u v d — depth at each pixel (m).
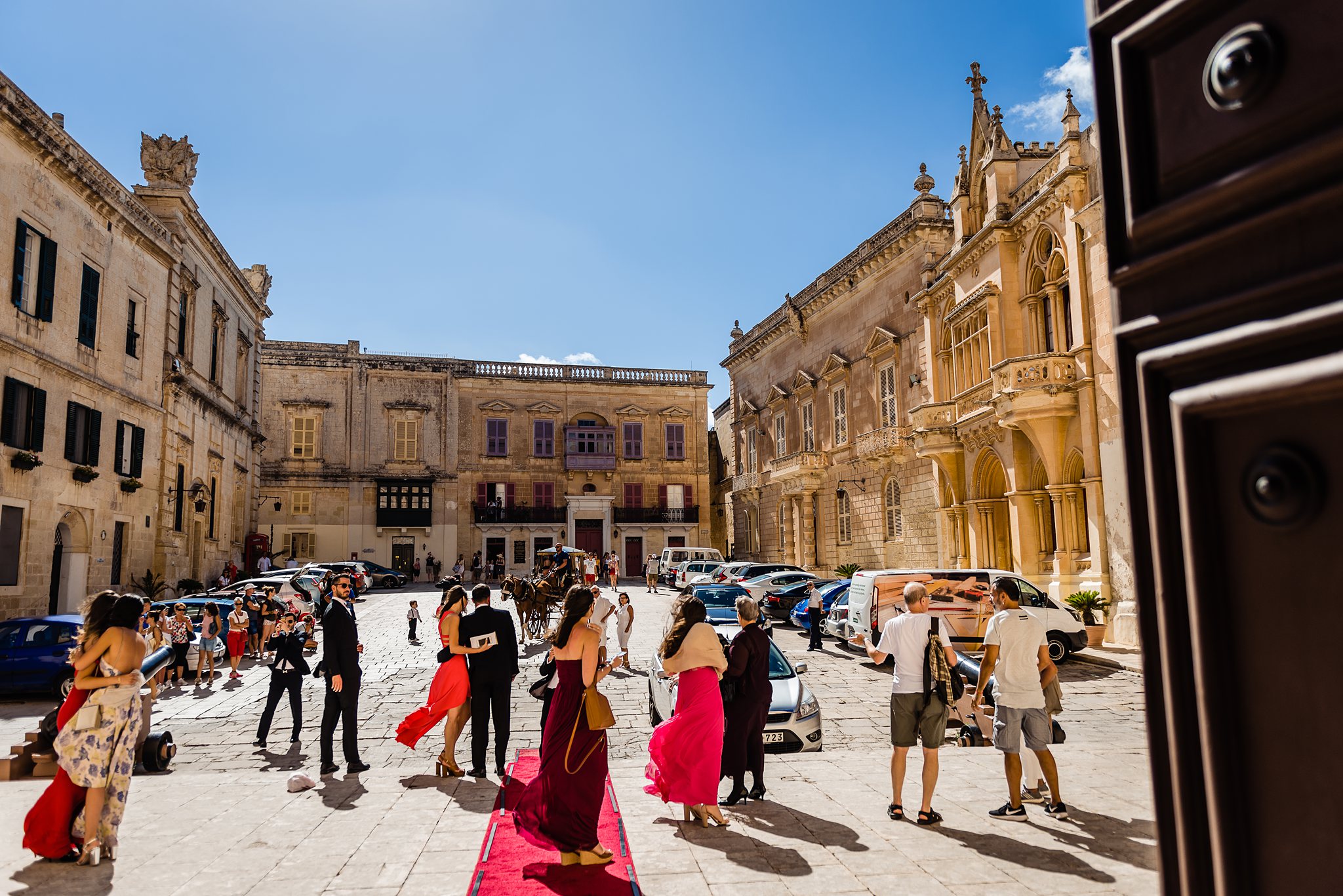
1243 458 1.26
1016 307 22.27
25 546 20.23
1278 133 1.18
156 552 27.83
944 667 7.17
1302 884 1.14
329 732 9.21
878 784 8.48
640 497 55.00
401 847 6.55
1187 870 1.31
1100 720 12.50
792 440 40.03
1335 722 1.10
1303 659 1.15
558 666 6.33
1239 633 1.25
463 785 8.62
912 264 29.48
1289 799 1.17
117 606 6.57
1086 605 18.30
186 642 16.47
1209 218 1.31
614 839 6.68
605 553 52.97
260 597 20.50
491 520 51.94
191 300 31.11
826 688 15.66
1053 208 20.55
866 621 17.97
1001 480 24.05
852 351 34.03
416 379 52.31
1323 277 1.11
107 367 24.39
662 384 56.16
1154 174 1.43
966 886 5.68
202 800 8.00
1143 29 1.43
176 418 29.23
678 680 7.30
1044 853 6.30
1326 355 1.12
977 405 23.08
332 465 50.41
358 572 37.00
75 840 6.31
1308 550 1.15
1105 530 18.67
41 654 15.00
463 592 9.34
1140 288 1.47
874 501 32.03
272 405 50.12
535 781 6.36
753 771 7.91
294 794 8.26
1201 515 1.31
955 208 25.48
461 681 9.16
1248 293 1.22
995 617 7.49
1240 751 1.24
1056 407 19.77
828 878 5.81
